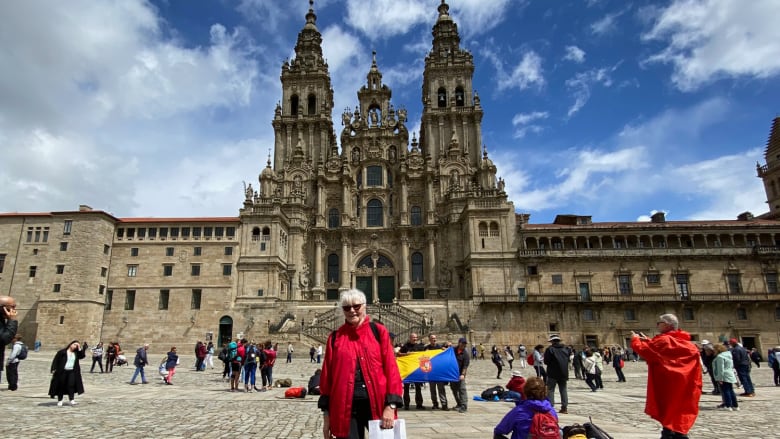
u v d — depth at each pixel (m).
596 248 67.50
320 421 14.95
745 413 16.91
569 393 24.53
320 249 77.81
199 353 38.31
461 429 13.15
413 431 12.83
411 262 78.12
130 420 14.66
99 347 34.91
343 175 80.94
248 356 25.20
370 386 6.16
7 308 11.83
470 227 69.88
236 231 68.50
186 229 68.75
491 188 75.06
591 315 63.88
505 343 62.53
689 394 8.44
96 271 64.31
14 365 21.55
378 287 77.75
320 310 64.56
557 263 67.38
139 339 64.19
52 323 61.47
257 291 66.44
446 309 64.69
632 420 15.48
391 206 81.75
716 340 62.34
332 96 94.56
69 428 13.05
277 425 14.13
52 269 63.44
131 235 68.44
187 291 66.12
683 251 66.06
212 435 12.41
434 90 86.88
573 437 7.93
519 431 7.54
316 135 84.88
